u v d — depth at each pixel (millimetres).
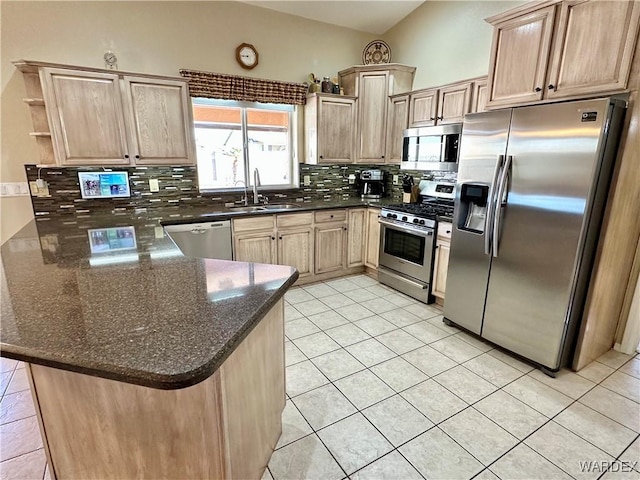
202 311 1179
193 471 1172
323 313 3178
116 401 1123
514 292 2402
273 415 1623
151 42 3133
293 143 4094
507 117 2311
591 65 2031
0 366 2328
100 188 3111
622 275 2416
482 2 3266
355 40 4238
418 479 1532
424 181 3910
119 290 1363
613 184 2076
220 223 3193
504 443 1729
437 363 2416
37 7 2721
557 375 2287
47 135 2695
